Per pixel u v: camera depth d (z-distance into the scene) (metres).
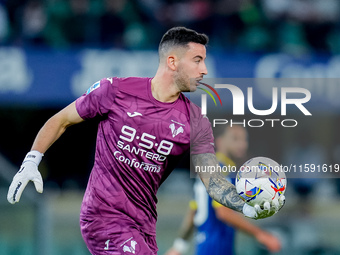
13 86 35.28
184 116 14.59
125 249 14.37
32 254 24.27
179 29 14.70
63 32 38.69
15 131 42.94
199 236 22.47
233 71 36.75
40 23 38.72
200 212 22.39
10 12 38.69
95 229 14.61
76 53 35.72
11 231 24.28
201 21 40.38
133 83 14.60
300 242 27.97
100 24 39.03
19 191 14.07
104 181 14.52
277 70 37.06
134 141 14.38
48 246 24.44
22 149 43.06
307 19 41.50
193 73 14.55
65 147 43.44
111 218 14.49
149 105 14.42
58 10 38.59
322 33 41.66
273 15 40.91
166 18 40.31
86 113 14.52
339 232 29.39
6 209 24.36
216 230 22.20
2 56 35.28
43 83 35.44
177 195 40.69
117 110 14.39
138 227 14.70
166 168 14.86
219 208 21.66
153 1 40.50
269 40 40.19
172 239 31.06
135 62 36.06
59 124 14.75
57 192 41.56
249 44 39.91
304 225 28.66
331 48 41.69
